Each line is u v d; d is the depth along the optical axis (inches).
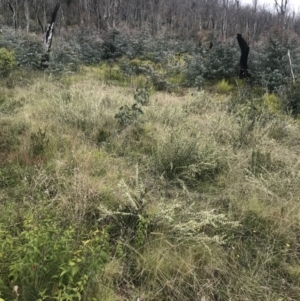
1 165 155.3
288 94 297.7
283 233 121.2
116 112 235.1
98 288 90.4
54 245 84.1
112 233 118.8
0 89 292.5
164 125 218.4
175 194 147.1
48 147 172.1
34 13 1294.3
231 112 240.5
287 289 101.6
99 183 139.3
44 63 430.6
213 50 438.0
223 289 100.0
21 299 79.0
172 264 103.0
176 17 1774.1
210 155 167.0
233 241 118.8
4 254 83.4
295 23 1459.2
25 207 124.0
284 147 198.7
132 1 1702.8
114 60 583.2
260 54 408.5
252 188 145.0
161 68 459.5
